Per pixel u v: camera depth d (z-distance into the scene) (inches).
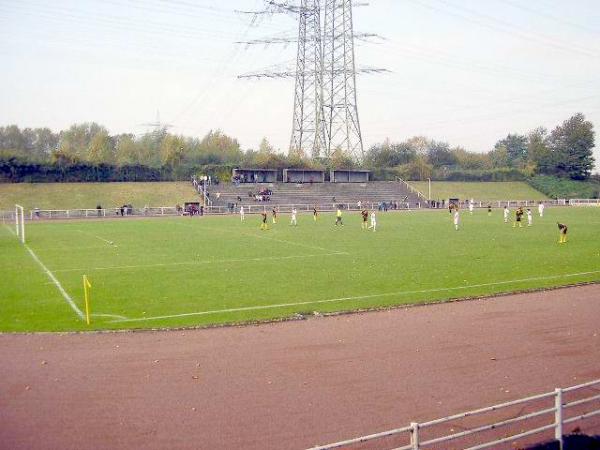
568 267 1374.3
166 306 974.4
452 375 655.1
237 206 3949.3
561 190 5423.2
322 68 4468.5
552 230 2377.0
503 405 476.7
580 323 869.2
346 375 652.1
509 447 500.4
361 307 967.6
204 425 527.5
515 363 694.5
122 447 487.5
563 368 679.1
